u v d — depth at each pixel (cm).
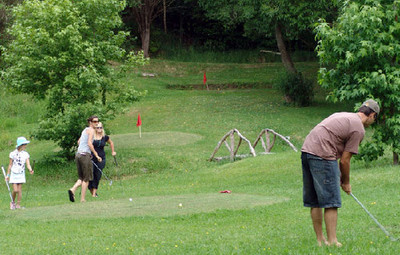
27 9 1819
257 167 1566
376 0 1275
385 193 951
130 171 1755
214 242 633
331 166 527
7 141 2522
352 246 535
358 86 1308
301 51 4553
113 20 1930
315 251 518
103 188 1477
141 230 745
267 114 2709
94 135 1232
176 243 640
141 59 1970
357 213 759
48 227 804
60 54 1733
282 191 1130
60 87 1781
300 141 2181
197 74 4041
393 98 1266
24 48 1747
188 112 2814
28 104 3084
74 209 965
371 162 1459
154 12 4656
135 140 2200
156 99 3180
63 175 1752
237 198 1014
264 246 577
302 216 790
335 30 1317
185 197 1055
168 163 1831
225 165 1716
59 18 1767
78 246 652
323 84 1366
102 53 1894
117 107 1891
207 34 4772
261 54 4603
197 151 2000
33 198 1327
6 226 830
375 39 1267
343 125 527
